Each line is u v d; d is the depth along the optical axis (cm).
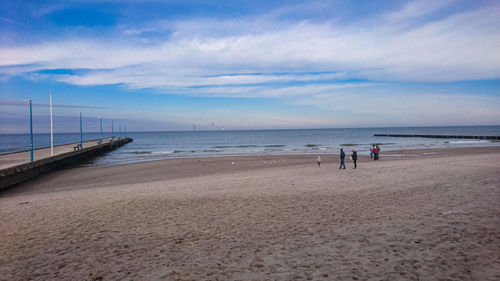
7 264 576
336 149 5059
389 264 482
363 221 745
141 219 871
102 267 541
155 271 511
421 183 1275
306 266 495
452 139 9075
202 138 12675
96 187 1700
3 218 955
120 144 7906
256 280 453
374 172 1741
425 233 621
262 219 819
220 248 608
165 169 2536
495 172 1448
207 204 1038
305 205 966
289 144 7181
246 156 3700
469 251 512
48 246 672
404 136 11406
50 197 1347
